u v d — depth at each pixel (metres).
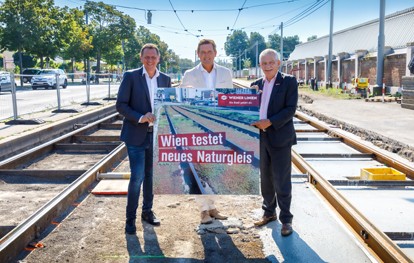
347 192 6.70
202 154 4.66
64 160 9.07
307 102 24.64
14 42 37.62
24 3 37.50
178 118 4.62
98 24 61.28
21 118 14.62
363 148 9.83
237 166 4.67
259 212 5.35
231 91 4.59
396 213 5.74
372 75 32.09
